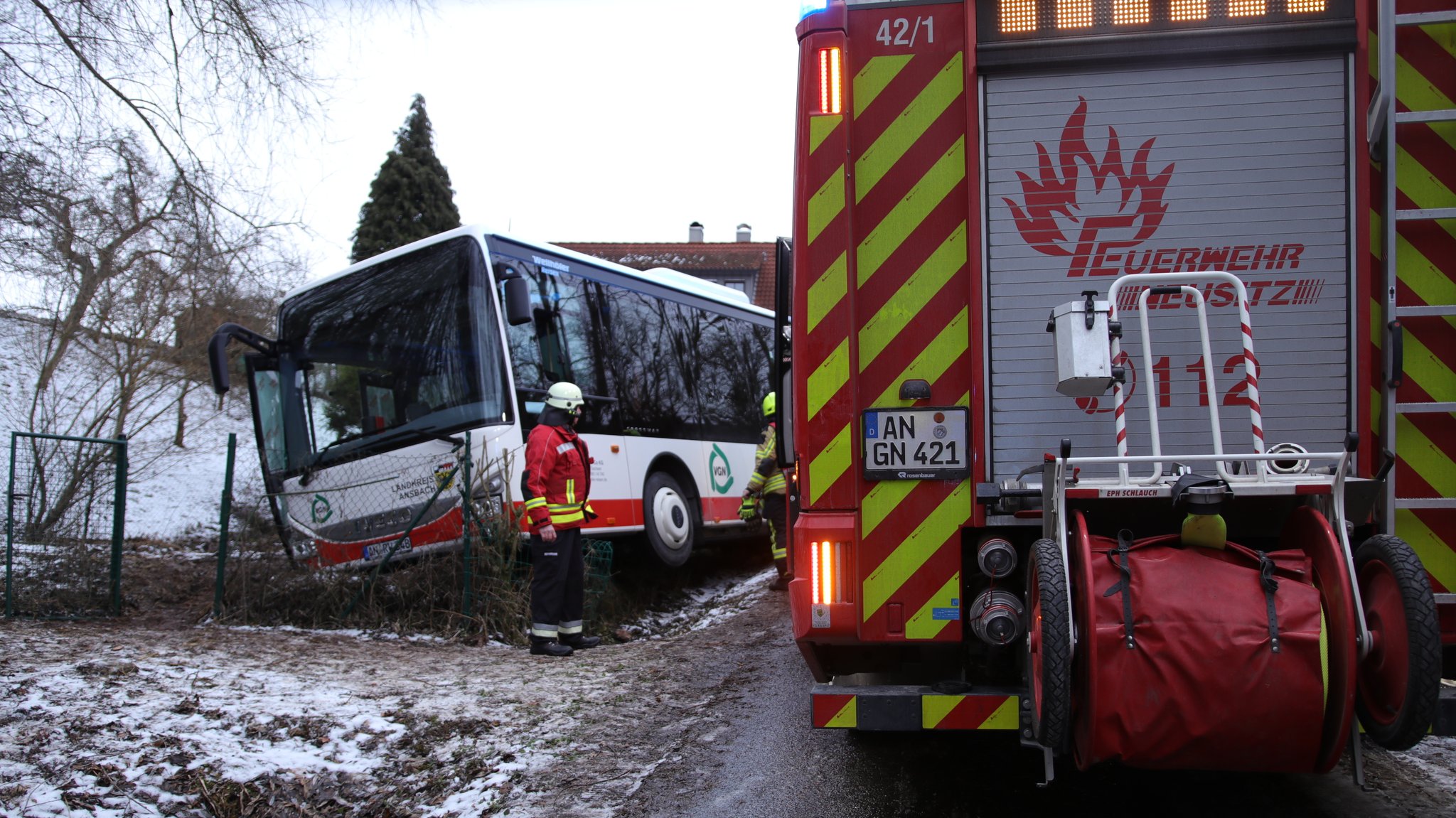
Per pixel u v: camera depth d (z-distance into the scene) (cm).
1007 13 376
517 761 464
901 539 375
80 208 1238
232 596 825
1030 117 375
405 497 847
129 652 632
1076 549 317
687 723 526
